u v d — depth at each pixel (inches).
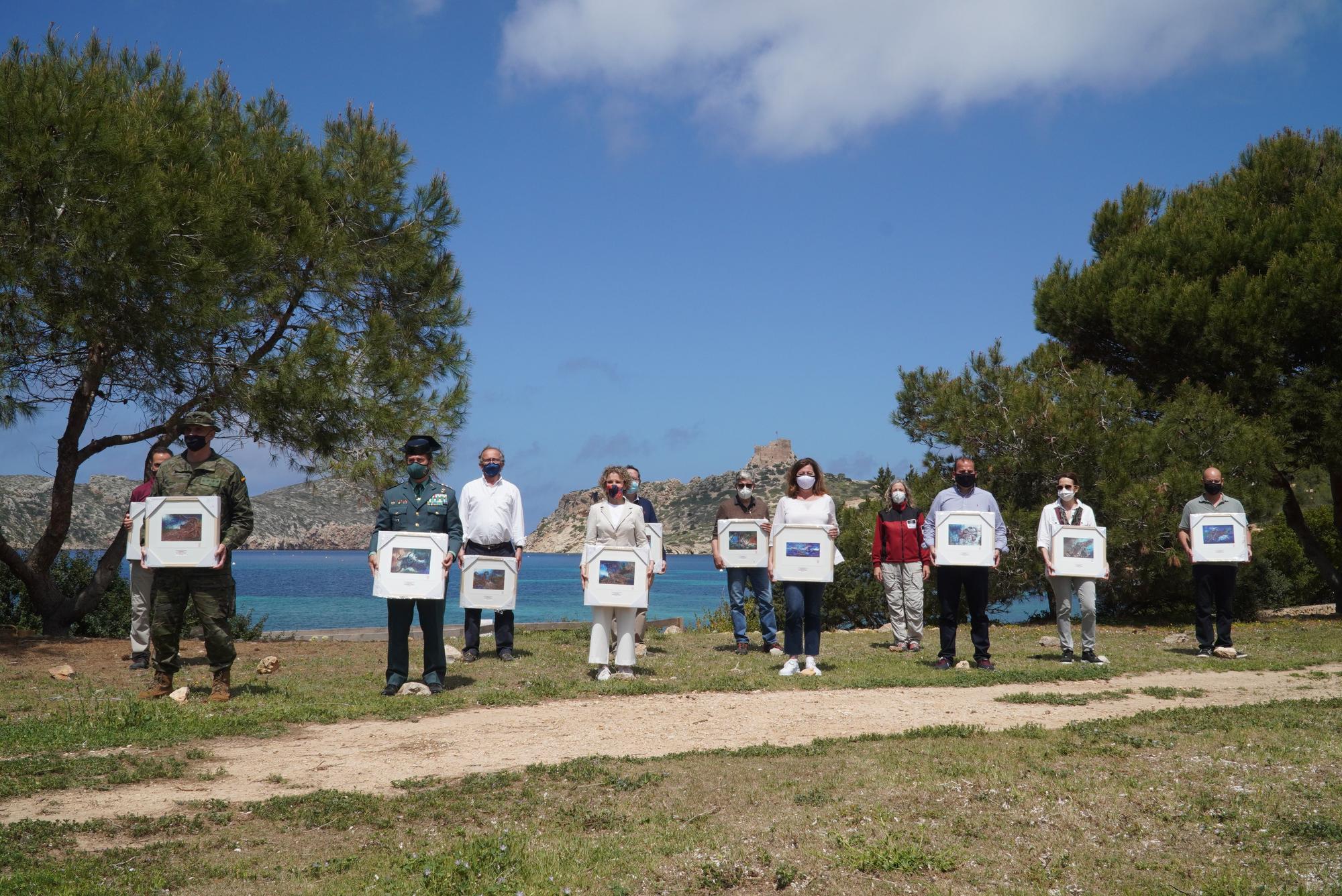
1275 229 792.9
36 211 518.6
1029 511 759.7
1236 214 825.5
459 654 487.8
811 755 255.0
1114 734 269.0
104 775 237.8
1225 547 477.4
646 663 462.6
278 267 649.6
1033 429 761.0
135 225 520.7
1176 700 349.1
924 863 174.1
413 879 167.9
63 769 241.1
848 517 805.9
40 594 631.8
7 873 171.2
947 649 440.1
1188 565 708.7
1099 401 765.9
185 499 339.0
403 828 199.8
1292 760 235.0
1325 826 187.2
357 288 700.7
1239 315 753.6
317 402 616.1
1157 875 169.9
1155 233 858.8
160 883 165.6
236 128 664.4
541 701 353.4
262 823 201.9
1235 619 790.5
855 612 783.1
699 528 6894.7
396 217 731.4
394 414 648.4
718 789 222.5
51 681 395.9
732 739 283.7
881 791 216.1
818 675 407.8
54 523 631.2
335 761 258.1
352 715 318.0
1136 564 729.6
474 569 469.7
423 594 363.6
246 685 378.9
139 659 435.5
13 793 220.5
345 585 2593.5
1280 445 718.5
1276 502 705.0
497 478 486.0
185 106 622.2
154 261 530.0
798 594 412.8
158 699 341.4
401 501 377.4
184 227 551.8
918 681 390.0
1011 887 165.2
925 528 448.1
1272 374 760.3
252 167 629.9
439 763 255.6
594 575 406.9
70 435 631.2
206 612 340.5
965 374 836.0
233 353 642.2
